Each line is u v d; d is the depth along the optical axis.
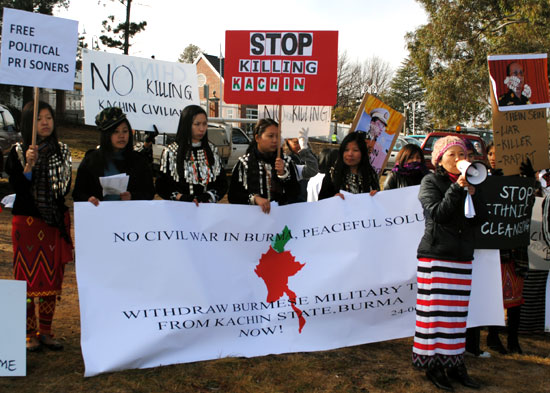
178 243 3.85
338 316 4.20
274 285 4.09
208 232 3.94
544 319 4.95
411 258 4.32
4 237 7.68
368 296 4.24
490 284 4.17
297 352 4.16
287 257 4.12
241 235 4.02
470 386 3.66
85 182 3.93
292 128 6.34
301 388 3.54
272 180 4.36
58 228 3.87
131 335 3.68
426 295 3.61
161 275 3.79
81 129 30.92
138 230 3.75
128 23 27.19
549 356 4.38
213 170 4.32
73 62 4.03
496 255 4.18
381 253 4.27
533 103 4.70
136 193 4.08
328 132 6.39
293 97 4.35
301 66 4.34
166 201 3.83
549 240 4.44
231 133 16.89
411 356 4.22
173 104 5.09
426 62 25.20
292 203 4.52
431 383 3.71
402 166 5.00
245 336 4.01
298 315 4.12
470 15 23.64
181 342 3.82
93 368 3.53
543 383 3.81
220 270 3.96
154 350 3.73
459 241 3.56
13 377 3.51
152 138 5.04
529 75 4.69
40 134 3.90
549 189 4.51
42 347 4.01
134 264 3.74
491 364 4.15
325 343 4.16
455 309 3.57
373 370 3.90
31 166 3.69
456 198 3.41
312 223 4.18
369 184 4.47
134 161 4.09
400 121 5.78
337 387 3.59
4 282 3.44
